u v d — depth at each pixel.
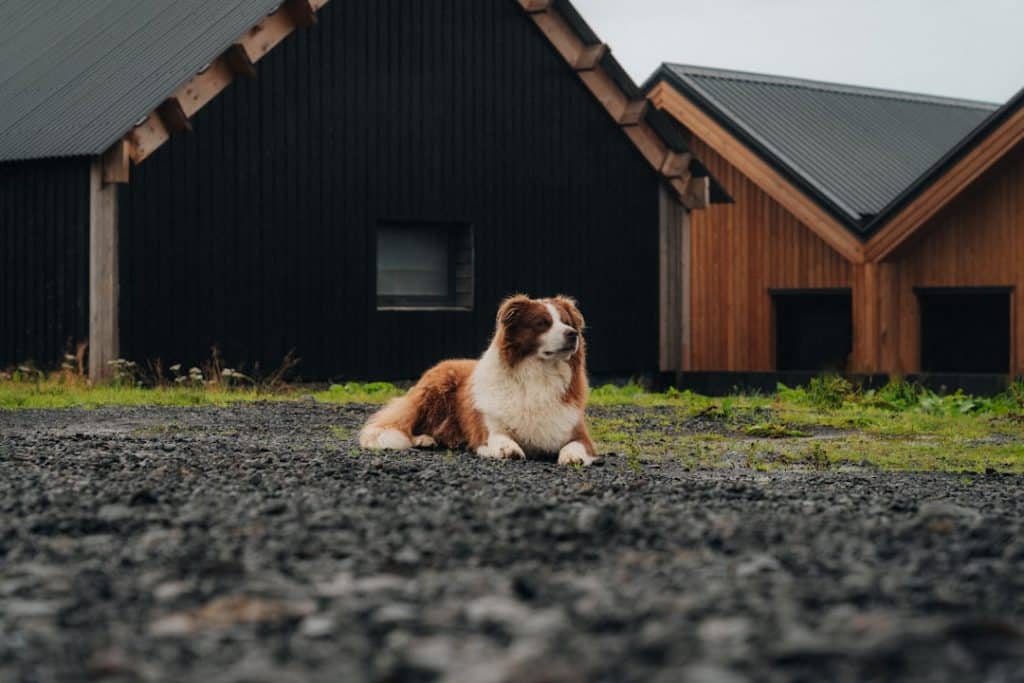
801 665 3.34
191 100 16.52
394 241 18.92
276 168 17.50
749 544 5.00
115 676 3.41
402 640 3.68
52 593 4.29
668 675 3.28
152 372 16.41
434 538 5.12
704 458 9.74
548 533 5.16
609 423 12.62
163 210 16.52
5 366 16.97
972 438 11.80
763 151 24.44
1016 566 4.65
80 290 16.03
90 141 15.84
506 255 19.67
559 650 3.54
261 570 4.59
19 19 21.97
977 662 3.38
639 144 21.00
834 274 24.23
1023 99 21.36
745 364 25.56
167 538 5.15
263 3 17.42
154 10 19.33
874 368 23.42
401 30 18.67
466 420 9.50
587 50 20.31
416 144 18.81
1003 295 23.27
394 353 18.52
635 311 21.09
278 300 17.48
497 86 19.61
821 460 9.61
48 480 6.95
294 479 7.07
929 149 27.28
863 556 4.79
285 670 3.43
